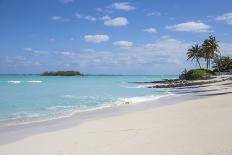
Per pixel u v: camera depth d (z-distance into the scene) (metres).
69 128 15.88
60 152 10.66
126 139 12.02
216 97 32.00
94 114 21.83
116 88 65.00
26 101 34.09
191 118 16.53
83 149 10.88
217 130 12.73
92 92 50.53
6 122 18.77
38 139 13.16
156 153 9.77
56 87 69.31
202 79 79.94
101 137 12.77
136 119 17.56
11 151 11.27
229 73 98.44
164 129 13.64
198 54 101.81
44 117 21.08
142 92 50.50
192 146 10.31
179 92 48.91
